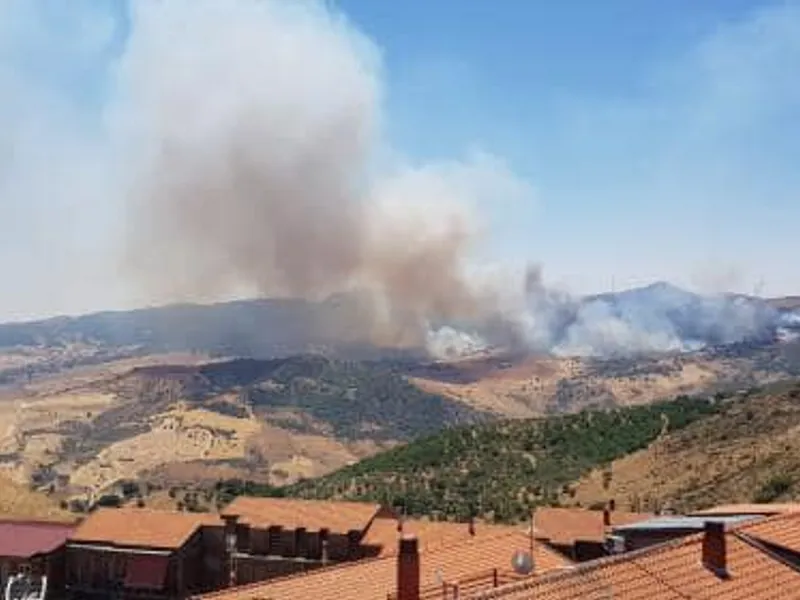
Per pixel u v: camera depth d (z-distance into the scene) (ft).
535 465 537.65
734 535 142.31
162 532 319.47
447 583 134.21
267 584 161.17
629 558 127.24
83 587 318.24
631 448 532.32
